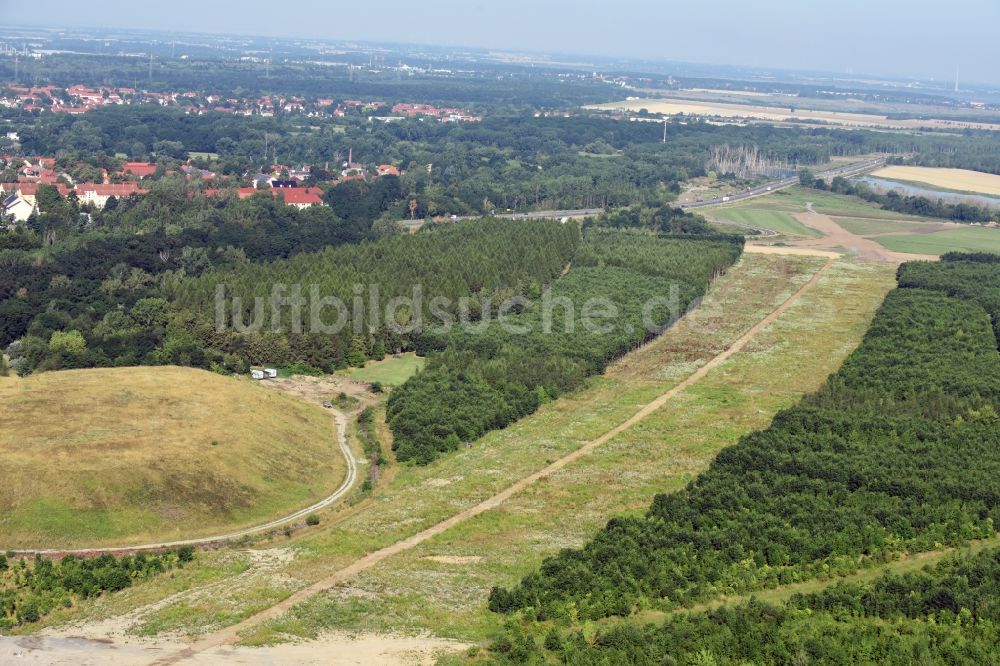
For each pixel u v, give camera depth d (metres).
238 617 167.75
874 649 151.88
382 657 155.38
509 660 152.62
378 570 184.00
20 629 165.50
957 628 156.00
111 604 174.25
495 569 184.25
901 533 188.25
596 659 151.88
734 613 161.12
